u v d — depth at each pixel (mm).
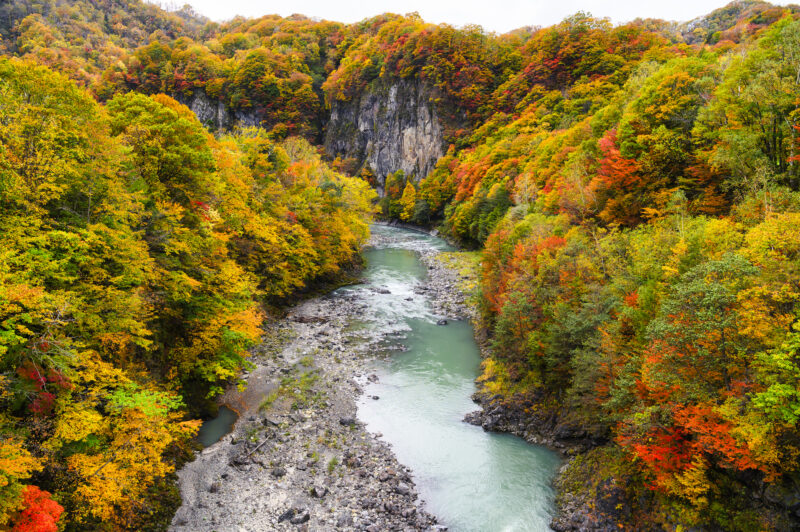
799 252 14992
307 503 19953
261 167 49812
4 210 16141
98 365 16828
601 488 19453
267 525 18562
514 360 31562
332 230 56719
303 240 48125
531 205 59000
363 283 59250
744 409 14016
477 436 25984
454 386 31984
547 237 37562
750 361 14406
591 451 22422
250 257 41781
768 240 15805
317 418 26984
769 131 25516
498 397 29031
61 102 20281
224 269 29703
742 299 14445
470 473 22688
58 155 18109
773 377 12969
